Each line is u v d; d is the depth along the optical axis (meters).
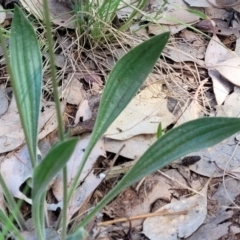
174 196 0.43
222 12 0.59
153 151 0.34
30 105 0.36
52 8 0.55
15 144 0.44
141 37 0.56
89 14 0.52
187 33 0.57
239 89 0.51
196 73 0.53
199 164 0.45
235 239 0.41
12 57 0.36
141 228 0.41
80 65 0.53
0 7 0.56
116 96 0.36
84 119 0.47
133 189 0.43
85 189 0.41
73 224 0.40
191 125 0.33
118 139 0.45
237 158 0.45
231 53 0.55
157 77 0.51
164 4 0.54
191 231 0.41
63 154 0.26
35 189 0.29
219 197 0.44
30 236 0.38
